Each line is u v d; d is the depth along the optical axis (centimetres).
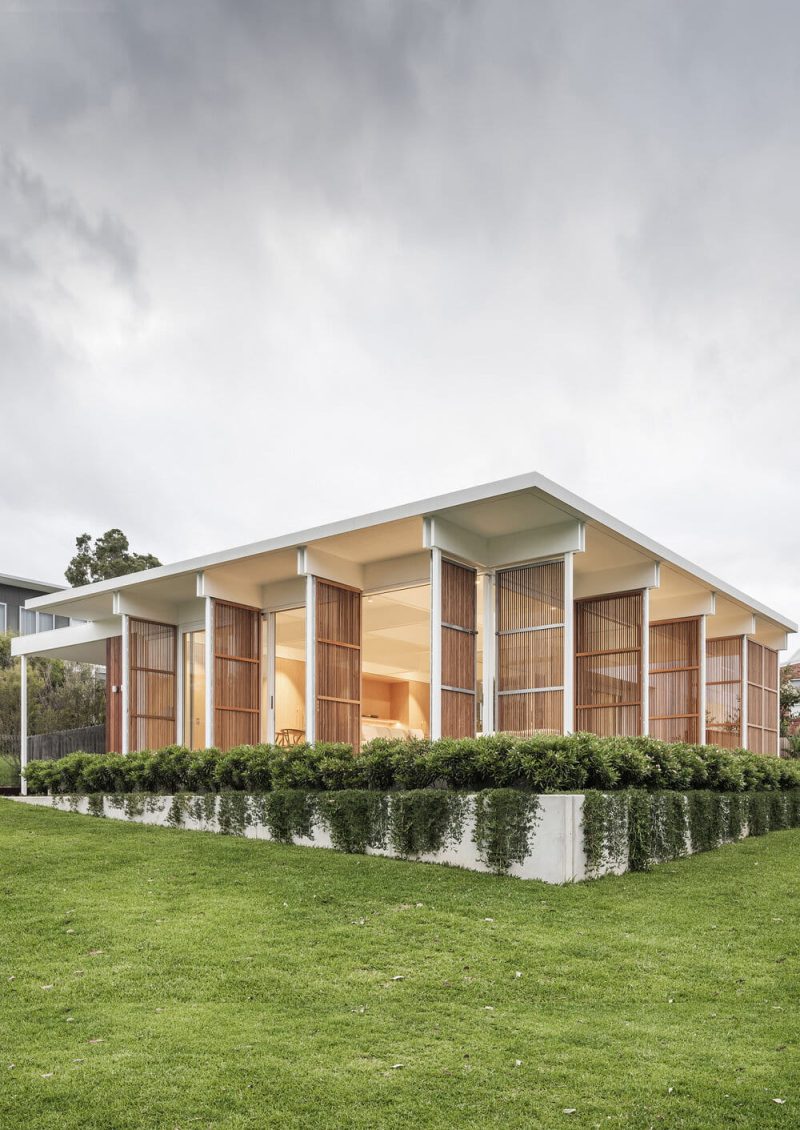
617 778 916
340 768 1020
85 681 2859
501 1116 392
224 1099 407
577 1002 542
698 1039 481
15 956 623
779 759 1488
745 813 1227
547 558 1184
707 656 1914
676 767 1041
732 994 554
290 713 1576
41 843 1020
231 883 822
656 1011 527
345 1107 401
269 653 1538
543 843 839
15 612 3494
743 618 1845
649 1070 439
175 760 1234
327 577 1300
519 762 900
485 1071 439
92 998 542
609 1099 408
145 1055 455
